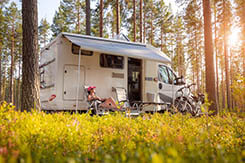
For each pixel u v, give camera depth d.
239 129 4.27
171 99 9.27
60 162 1.82
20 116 3.47
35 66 5.73
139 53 7.32
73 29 30.73
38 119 3.56
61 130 3.04
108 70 7.74
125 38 10.08
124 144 2.60
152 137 3.00
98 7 14.74
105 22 25.80
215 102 8.08
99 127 3.76
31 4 5.84
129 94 8.45
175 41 31.83
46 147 2.54
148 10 27.83
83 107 7.19
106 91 7.64
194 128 4.04
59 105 6.91
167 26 29.75
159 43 30.19
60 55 7.06
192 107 8.29
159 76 9.06
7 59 32.03
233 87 4.46
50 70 7.49
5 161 1.57
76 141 2.86
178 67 32.34
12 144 2.16
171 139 2.39
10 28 27.39
